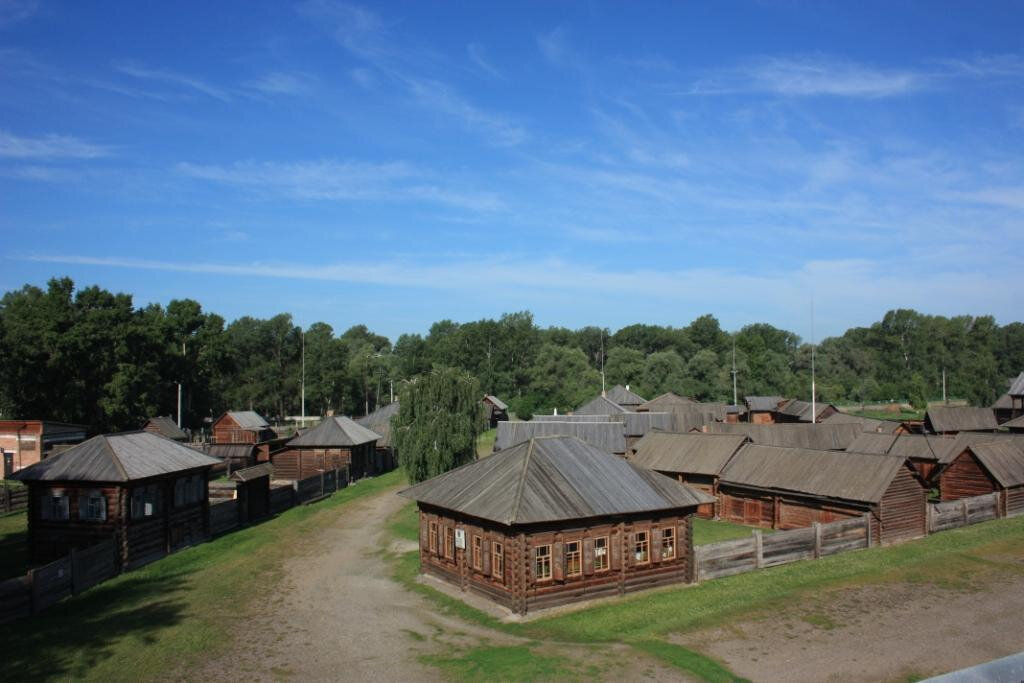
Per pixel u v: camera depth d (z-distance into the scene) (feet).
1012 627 88.74
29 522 124.67
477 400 201.77
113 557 119.14
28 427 231.30
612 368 506.48
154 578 118.01
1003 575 110.93
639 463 188.44
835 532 125.80
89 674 74.95
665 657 76.59
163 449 139.74
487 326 483.51
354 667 76.43
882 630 87.61
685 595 101.45
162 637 87.04
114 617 95.96
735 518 168.04
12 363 295.07
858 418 321.93
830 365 607.78
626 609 95.35
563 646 81.25
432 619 94.48
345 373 504.43
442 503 107.86
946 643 83.46
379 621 93.71
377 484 226.99
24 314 309.42
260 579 116.78
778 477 157.48
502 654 77.97
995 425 298.15
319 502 195.62
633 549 103.30
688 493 109.50
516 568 94.12
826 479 147.02
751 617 92.17
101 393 319.47
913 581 107.86
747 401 443.32
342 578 116.98
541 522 93.81
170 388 380.17
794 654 80.02
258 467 173.37
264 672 75.31
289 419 492.95
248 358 503.61
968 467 165.17
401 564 124.77
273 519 171.12
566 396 438.40
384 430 313.53
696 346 629.92
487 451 301.43
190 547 140.26
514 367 479.00
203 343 397.80
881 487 134.72
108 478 121.19
